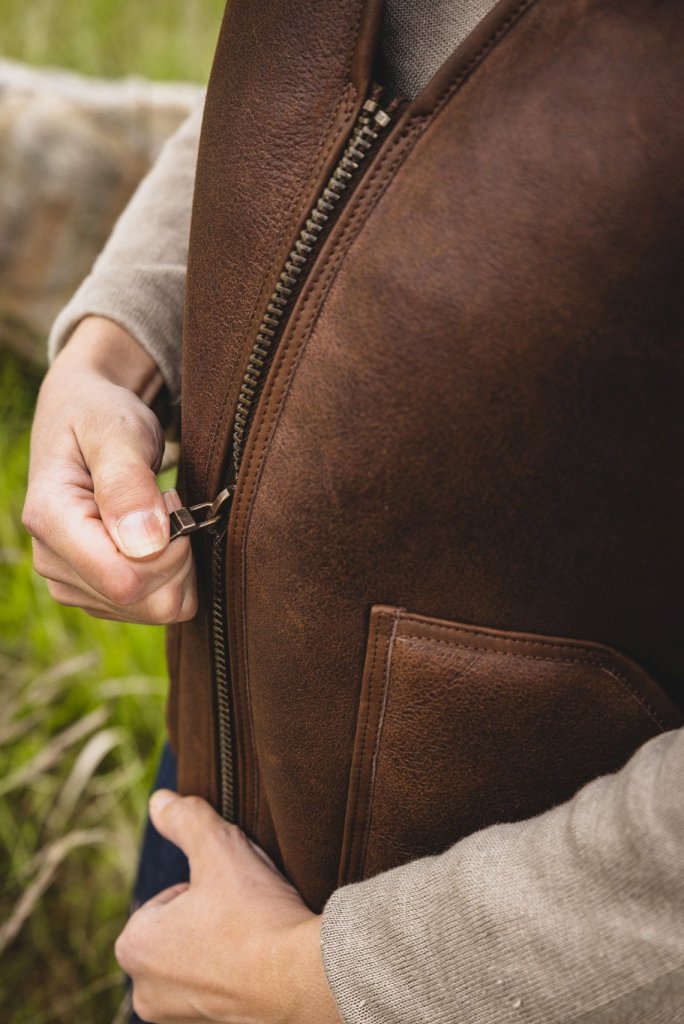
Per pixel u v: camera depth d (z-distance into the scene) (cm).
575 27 41
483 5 48
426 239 44
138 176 211
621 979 40
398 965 46
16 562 169
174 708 77
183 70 271
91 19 287
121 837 146
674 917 39
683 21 40
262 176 50
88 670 158
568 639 50
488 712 51
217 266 53
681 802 38
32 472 64
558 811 45
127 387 74
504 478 46
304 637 54
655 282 41
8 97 206
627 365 43
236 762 69
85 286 76
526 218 42
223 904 62
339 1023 50
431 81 44
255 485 53
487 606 50
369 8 46
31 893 129
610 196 41
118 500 56
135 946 64
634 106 40
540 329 43
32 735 156
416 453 47
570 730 51
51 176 205
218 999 57
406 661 52
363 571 51
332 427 49
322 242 49
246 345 52
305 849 62
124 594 57
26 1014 134
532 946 42
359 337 47
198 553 61
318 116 48
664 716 51
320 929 50
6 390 205
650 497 45
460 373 45
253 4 51
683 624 49
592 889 41
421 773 54
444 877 46
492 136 43
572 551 47
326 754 57
